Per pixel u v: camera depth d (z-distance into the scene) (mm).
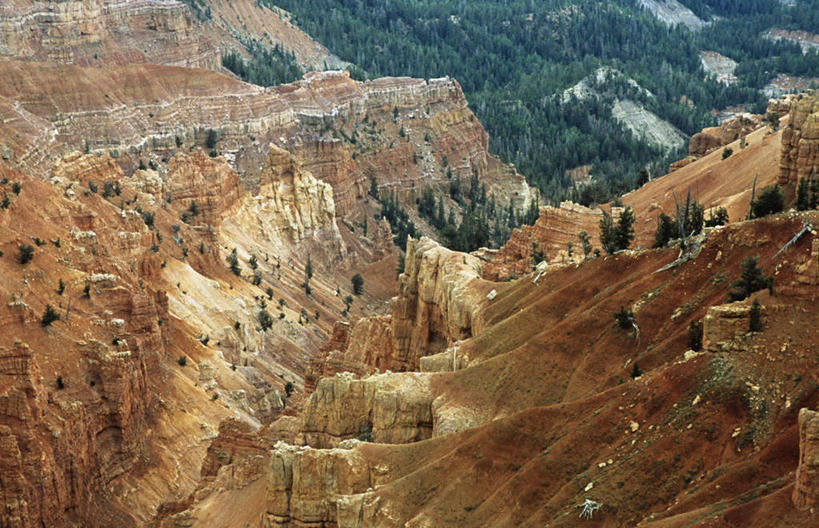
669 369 104688
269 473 115750
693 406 99625
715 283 117812
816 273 102938
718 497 89875
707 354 103500
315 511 112812
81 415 145000
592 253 161625
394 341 164250
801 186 128625
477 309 146000
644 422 101938
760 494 86750
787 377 97375
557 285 137625
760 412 95938
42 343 149750
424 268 160750
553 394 118500
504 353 127938
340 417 126188
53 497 136000
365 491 111438
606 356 119000
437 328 159750
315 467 113188
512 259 192000
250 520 126000
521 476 103062
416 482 108062
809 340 99312
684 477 95125
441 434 118125
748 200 161500
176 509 141000
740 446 94625
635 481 96750
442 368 133375
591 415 105875
